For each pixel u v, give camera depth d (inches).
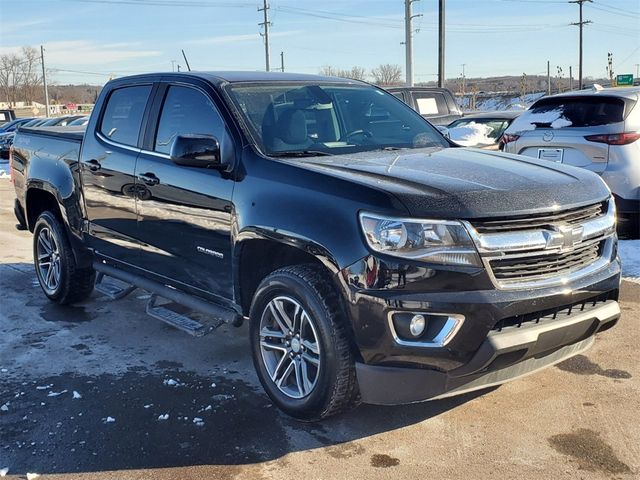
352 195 133.6
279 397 150.6
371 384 132.0
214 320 193.8
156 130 188.7
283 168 149.3
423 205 127.0
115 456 135.2
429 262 125.4
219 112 168.6
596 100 303.4
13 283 271.4
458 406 155.1
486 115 519.2
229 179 159.6
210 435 143.3
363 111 191.3
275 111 172.2
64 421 150.3
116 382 171.9
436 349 126.3
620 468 128.0
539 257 133.4
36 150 242.2
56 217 234.4
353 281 129.6
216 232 163.2
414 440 140.1
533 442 138.2
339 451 136.2
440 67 1122.7
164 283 190.4
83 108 2915.8
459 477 126.0
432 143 189.5
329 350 135.7
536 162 163.5
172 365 183.3
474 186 134.2
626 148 291.7
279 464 131.6
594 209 147.4
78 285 232.1
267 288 149.5
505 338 127.3
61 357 189.9
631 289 240.4
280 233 143.0
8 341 203.3
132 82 204.1
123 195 195.8
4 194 601.9
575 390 162.2
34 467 131.6
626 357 181.2
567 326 136.3
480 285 126.6
